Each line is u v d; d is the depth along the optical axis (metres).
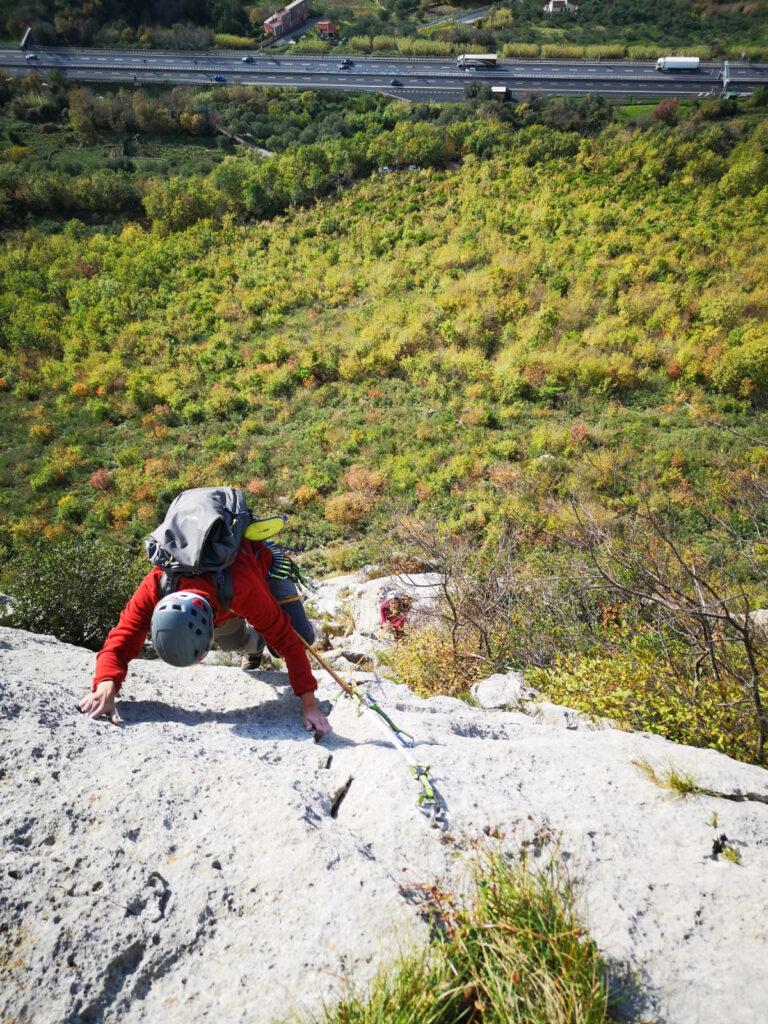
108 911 2.02
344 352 35.31
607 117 65.88
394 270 42.69
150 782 2.42
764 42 100.62
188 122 72.62
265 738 2.92
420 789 2.46
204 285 45.09
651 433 27.73
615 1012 1.83
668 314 34.62
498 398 31.09
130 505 28.12
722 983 1.91
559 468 25.70
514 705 4.41
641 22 108.94
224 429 32.22
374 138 61.38
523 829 2.33
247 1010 1.80
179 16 107.44
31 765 2.44
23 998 1.83
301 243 49.34
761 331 32.03
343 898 2.02
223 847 2.22
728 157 54.72
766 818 2.52
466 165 57.34
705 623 4.00
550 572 7.46
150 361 38.31
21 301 44.91
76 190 58.34
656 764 2.79
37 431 33.00
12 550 26.98
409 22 113.56
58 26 97.00
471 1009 1.79
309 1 120.50
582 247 42.03
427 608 7.98
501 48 94.50
